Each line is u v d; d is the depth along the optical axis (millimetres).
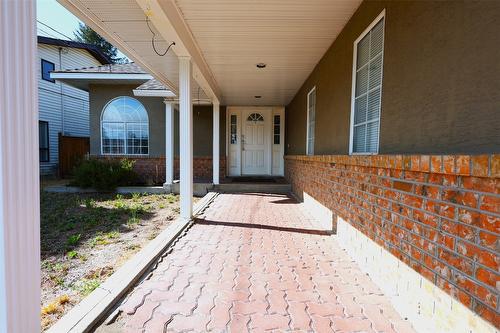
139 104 9727
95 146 9727
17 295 1048
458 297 1495
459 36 1691
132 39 3924
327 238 3623
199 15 3477
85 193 7773
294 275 2564
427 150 2004
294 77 6207
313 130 5734
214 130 7680
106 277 2668
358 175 2854
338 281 2461
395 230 2135
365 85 3168
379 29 2824
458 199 1496
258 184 7809
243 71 5770
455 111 1727
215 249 3197
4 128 978
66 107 12875
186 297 2158
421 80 2072
